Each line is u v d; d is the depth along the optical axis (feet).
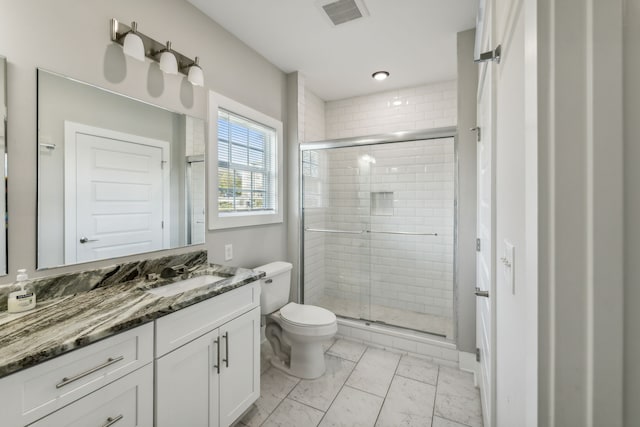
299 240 9.18
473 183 6.79
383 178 9.15
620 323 1.30
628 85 1.29
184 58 5.85
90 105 4.46
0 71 3.61
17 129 3.74
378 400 5.81
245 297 5.12
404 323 8.42
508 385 2.90
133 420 3.38
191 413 4.09
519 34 2.24
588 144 1.33
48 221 4.02
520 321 2.30
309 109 10.67
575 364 1.38
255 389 5.31
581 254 1.36
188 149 6.01
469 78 6.86
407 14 6.38
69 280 4.18
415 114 10.26
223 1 5.99
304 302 9.36
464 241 6.88
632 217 1.30
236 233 7.31
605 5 1.29
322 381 6.45
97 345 3.03
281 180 8.91
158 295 4.32
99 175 4.58
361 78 9.63
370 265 9.54
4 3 3.65
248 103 7.64
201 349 4.24
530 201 1.57
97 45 4.54
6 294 3.60
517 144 2.36
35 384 2.60
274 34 7.14
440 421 5.25
